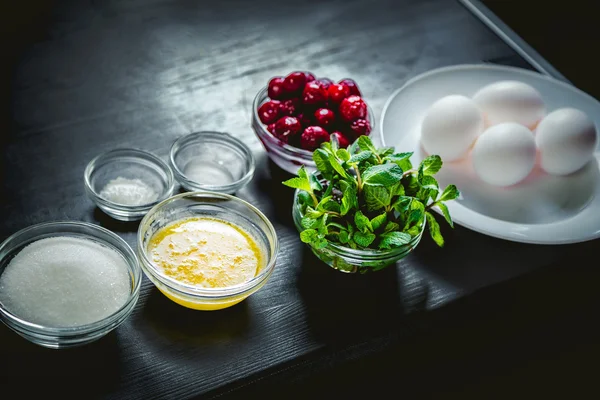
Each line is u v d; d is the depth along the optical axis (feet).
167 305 1.83
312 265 1.96
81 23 2.50
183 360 1.75
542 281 2.08
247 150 2.13
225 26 2.59
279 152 2.07
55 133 2.15
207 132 2.13
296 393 2.22
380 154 1.86
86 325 1.64
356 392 2.29
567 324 2.56
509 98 2.26
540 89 2.47
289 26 2.63
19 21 2.46
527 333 2.51
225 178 2.10
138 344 1.75
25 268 1.73
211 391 1.71
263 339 1.81
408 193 1.87
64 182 2.04
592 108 2.44
